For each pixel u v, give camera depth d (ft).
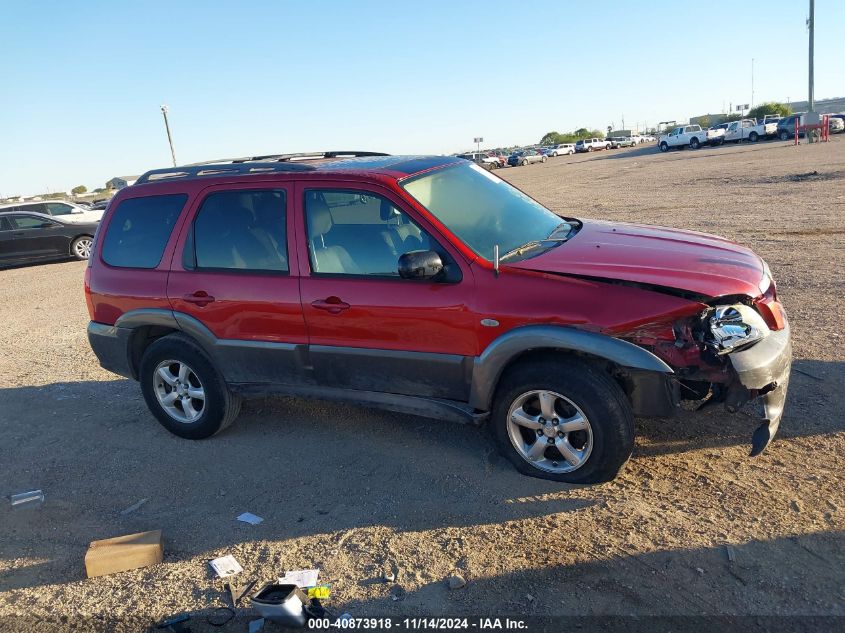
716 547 11.09
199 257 16.44
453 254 13.53
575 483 13.37
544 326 12.54
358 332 14.52
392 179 14.42
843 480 12.48
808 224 38.96
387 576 11.32
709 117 306.96
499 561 11.36
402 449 15.76
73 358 26.55
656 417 12.66
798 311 22.70
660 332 12.19
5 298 43.21
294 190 15.26
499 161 202.69
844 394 15.84
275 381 16.01
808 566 10.43
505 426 13.71
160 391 17.65
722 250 14.19
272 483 14.88
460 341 13.51
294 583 11.20
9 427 19.71
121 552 12.36
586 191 77.15
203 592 11.50
